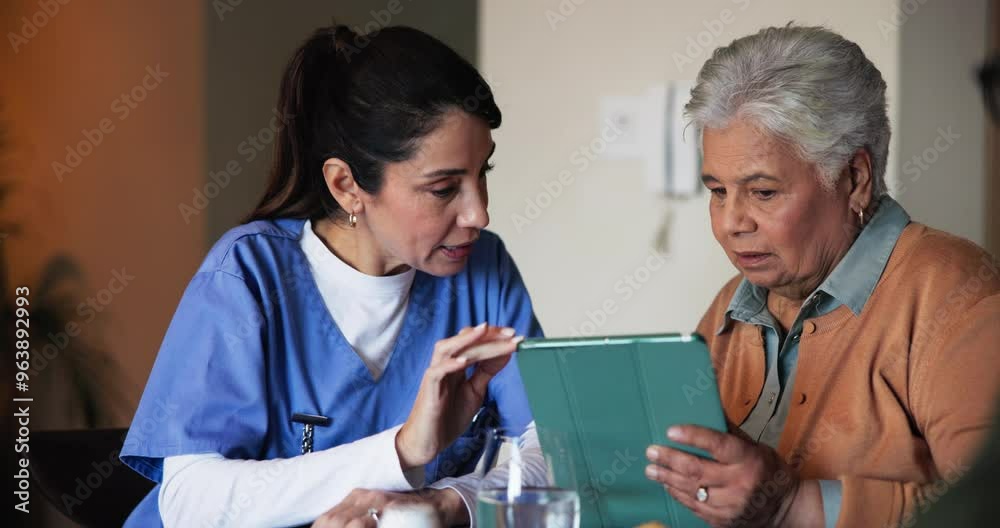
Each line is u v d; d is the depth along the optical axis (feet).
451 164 4.78
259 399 5.10
